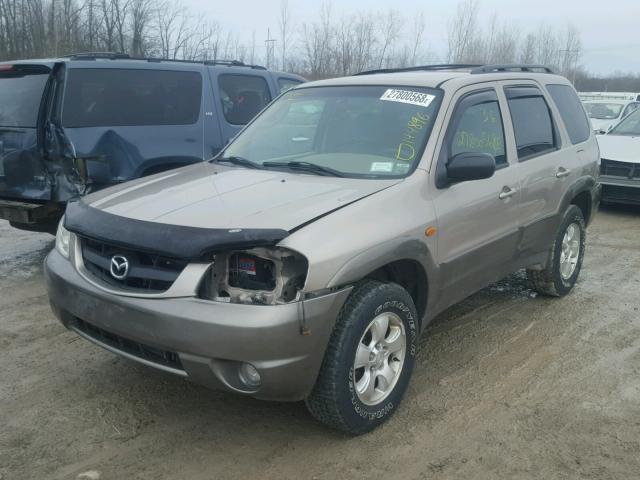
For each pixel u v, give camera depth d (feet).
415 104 13.65
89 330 11.29
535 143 16.40
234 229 9.73
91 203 11.90
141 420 11.72
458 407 12.35
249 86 25.80
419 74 14.94
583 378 13.65
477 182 13.61
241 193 11.55
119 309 10.12
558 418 11.96
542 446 11.04
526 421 11.85
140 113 21.36
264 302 9.56
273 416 11.93
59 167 19.15
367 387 11.06
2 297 18.11
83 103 19.76
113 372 13.57
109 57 21.49
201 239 9.59
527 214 15.65
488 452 10.84
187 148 22.61
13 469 10.13
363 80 15.06
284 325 9.44
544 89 17.65
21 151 19.33
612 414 12.14
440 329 16.29
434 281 12.39
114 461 10.44
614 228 29.35
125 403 12.30
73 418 11.72
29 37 92.58
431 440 11.19
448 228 12.55
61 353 14.49
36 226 20.52
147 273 10.05
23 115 19.34
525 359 14.56
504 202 14.46
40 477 9.95
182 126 22.61
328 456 10.69
